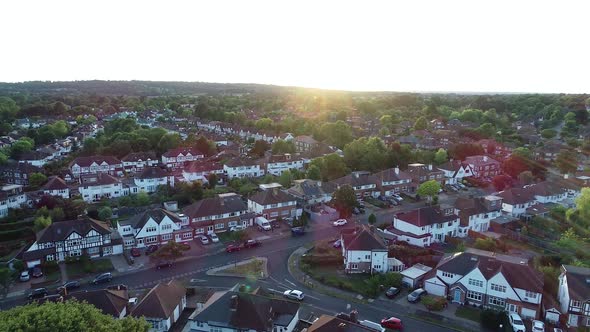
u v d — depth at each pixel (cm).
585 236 9725
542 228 10400
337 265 8538
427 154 16250
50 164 15500
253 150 17850
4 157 15288
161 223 9331
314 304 7038
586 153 17525
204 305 6456
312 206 11519
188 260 8688
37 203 11131
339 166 14225
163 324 6184
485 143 18712
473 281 7131
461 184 14512
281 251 9112
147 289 7488
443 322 6575
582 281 6731
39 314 4616
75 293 6372
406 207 12112
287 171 13425
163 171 13712
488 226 10494
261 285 7644
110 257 8850
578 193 12738
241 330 5938
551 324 6588
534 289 6656
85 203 11438
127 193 13050
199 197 12212
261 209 10700
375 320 6594
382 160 15112
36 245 8375
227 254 8969
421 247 9156
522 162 15238
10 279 7644
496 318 6356
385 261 8188
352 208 10844
